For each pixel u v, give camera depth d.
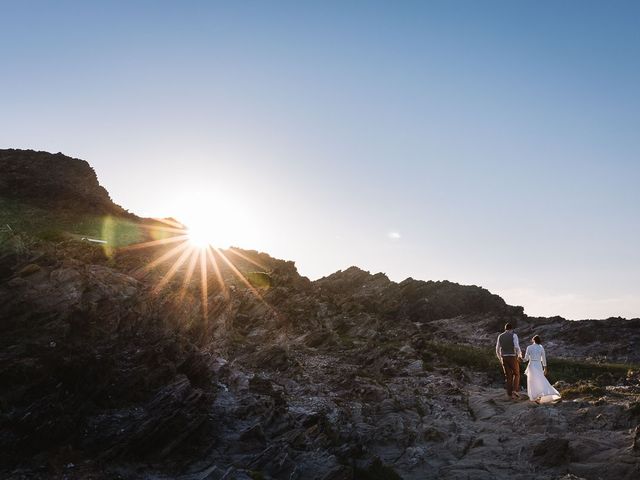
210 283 31.72
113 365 11.20
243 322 31.16
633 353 38.09
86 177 64.31
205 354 16.64
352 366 25.56
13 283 11.92
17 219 45.31
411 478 11.80
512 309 64.06
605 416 14.66
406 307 64.31
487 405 18.14
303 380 20.56
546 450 12.45
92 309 12.44
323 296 49.25
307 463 10.43
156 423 9.80
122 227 54.06
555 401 17.16
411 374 24.48
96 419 9.72
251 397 13.45
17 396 9.28
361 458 12.13
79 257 24.95
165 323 15.36
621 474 11.04
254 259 62.84
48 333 11.07
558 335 44.88
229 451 10.34
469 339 44.41
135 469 8.79
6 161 58.84
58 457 8.34
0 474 7.73
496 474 11.73
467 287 71.62
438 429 15.19
